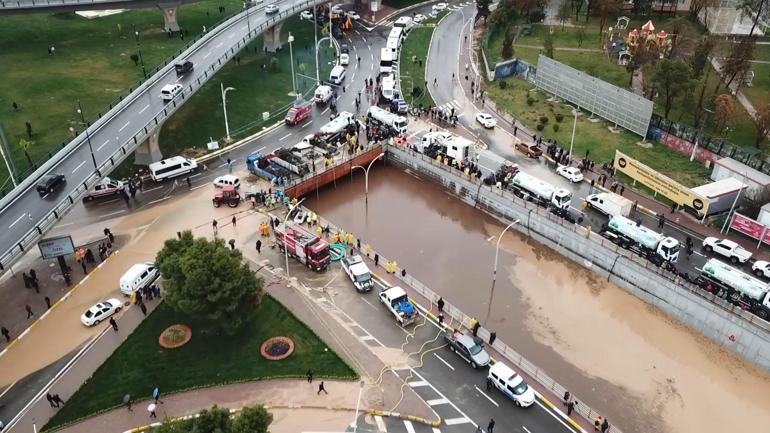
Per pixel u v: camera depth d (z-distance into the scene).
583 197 87.25
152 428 48.31
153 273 69.00
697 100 107.44
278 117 107.88
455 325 64.94
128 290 66.62
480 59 133.25
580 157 96.75
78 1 123.62
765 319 65.56
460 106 113.56
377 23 153.75
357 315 65.94
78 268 71.31
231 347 60.69
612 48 131.38
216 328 61.62
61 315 64.62
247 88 115.38
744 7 133.62
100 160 79.06
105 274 70.38
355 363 59.72
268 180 88.81
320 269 71.94
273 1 142.38
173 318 63.94
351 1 165.25
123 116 90.50
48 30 130.12
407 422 54.09
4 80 108.88
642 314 70.31
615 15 143.12
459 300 71.56
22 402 54.91
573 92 112.88
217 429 43.19
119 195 85.12
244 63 124.94
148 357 59.38
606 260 74.69
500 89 120.25
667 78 98.81
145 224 79.38
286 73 124.00
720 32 138.12
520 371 59.78
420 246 81.25
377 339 62.84
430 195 92.75
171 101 93.94
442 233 84.19
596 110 109.31
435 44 140.50
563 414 55.41
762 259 74.31
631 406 58.69
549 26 147.88
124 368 58.19
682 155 96.81
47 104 102.19
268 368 58.56
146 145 89.69
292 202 84.25
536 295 72.88
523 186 85.81
